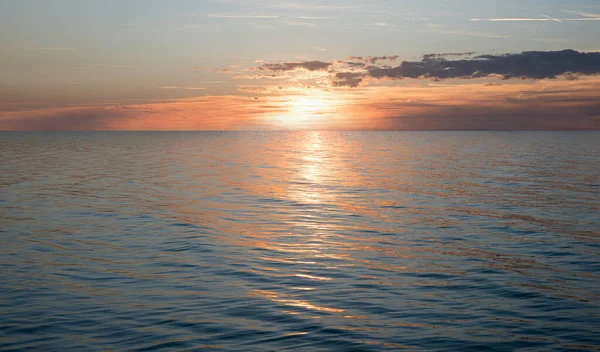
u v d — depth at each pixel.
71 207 25.77
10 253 16.58
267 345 9.80
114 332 10.37
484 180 38.53
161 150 85.06
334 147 99.94
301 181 38.06
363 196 30.05
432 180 38.59
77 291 12.88
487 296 12.57
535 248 17.38
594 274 14.34
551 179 38.97
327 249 17.31
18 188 33.28
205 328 10.59
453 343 9.89
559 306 11.84
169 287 13.22
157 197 29.41
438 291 12.97
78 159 61.78
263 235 19.45
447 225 21.41
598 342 9.88
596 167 50.09
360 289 13.11
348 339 10.06
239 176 41.72
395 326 10.73
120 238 18.84
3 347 9.64
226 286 13.31
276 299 12.35
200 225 21.31
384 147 100.19
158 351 9.52
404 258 16.16
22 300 12.18
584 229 20.42
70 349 9.58
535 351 9.54
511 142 127.38
